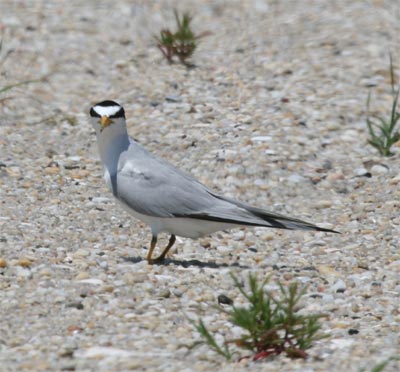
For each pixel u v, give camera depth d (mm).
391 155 15273
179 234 11180
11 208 12789
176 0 23016
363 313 10086
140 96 17328
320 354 8906
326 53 19312
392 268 11406
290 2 22734
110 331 9289
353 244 12297
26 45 19625
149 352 8836
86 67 18797
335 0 22609
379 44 19641
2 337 9086
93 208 13156
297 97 17234
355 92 17422
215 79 18219
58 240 11805
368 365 8570
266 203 13789
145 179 11055
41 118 16594
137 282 10477
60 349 8750
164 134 15766
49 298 9945
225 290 10453
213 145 15312
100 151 11375
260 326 8797
